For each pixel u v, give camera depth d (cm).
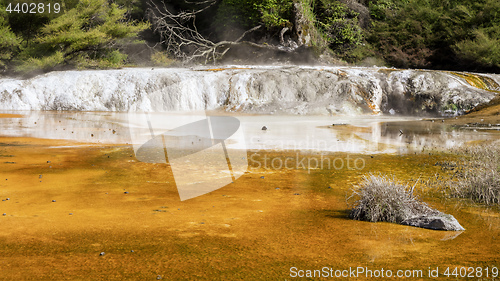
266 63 2516
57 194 602
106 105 1839
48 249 393
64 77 1944
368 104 1823
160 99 1809
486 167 688
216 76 1892
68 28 2178
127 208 534
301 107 1769
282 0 2694
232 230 451
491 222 491
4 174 729
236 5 2841
